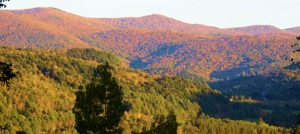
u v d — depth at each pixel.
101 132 39.91
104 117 39.94
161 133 44.44
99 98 39.91
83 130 39.78
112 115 40.09
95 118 39.69
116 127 44.50
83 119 39.88
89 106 39.88
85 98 39.94
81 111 40.03
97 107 39.94
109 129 40.34
